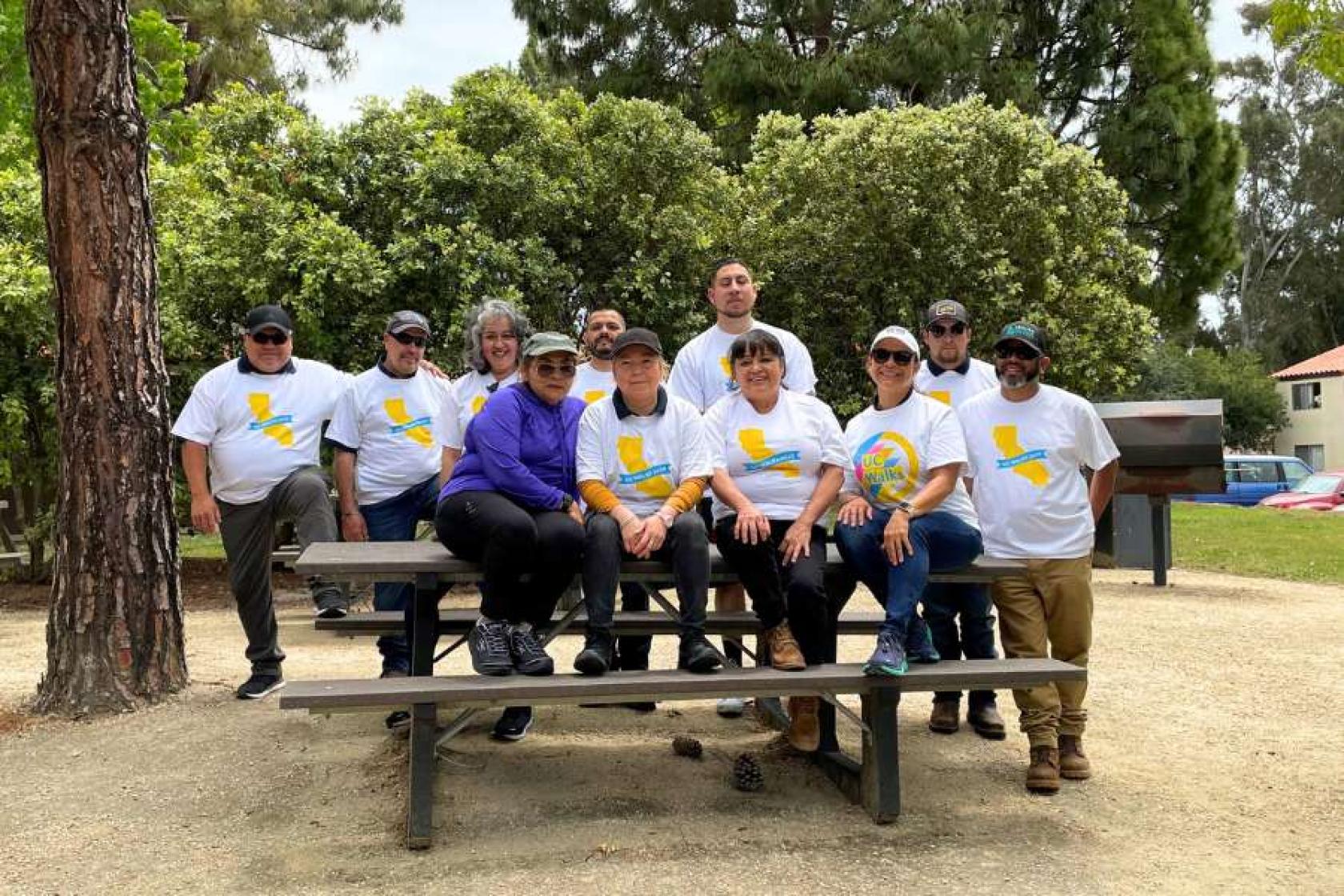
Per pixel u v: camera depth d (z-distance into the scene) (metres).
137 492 5.70
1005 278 13.42
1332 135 49.81
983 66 22.97
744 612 4.84
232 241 10.66
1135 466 11.27
